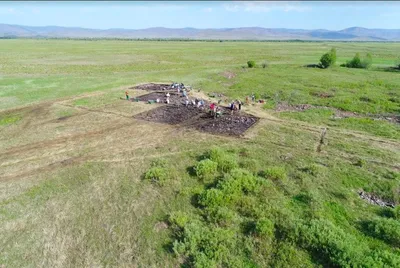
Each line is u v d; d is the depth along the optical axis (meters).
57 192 14.90
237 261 10.59
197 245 11.28
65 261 10.79
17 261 10.79
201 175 15.98
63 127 23.52
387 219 12.48
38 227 12.48
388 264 10.15
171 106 28.92
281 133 22.41
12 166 17.36
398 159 18.00
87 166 17.36
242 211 13.33
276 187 15.16
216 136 21.72
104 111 27.42
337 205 13.72
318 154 18.77
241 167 17.09
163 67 57.34
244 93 35.31
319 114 27.38
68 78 44.06
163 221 12.78
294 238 11.43
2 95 33.12
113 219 12.93
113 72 50.75
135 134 22.06
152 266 10.53
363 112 28.41
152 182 15.67
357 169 16.80
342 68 55.41
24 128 23.36
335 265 10.28
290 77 45.59
